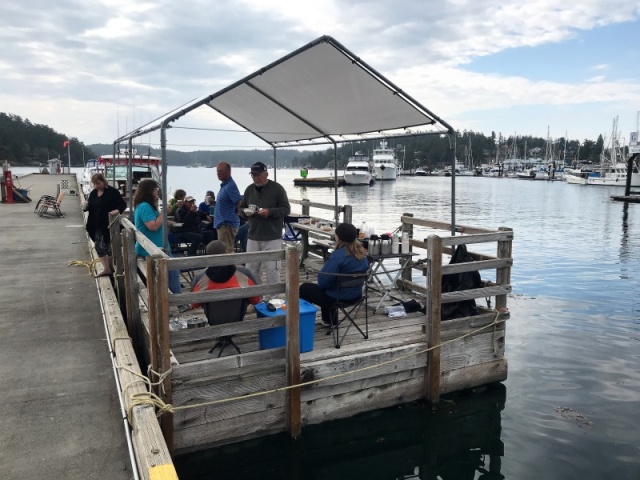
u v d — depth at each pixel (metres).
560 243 19.62
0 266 9.37
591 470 4.62
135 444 3.39
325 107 7.46
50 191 26.27
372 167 80.69
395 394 5.36
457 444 4.96
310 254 9.79
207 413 4.45
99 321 6.27
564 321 9.28
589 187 71.31
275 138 9.86
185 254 8.72
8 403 4.17
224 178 6.95
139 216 6.28
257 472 4.41
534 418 5.52
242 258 4.29
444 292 5.95
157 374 4.15
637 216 30.34
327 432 4.93
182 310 5.94
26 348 5.38
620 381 6.57
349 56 5.73
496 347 6.01
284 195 6.09
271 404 4.70
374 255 6.10
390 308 6.28
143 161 17.91
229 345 5.07
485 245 18.98
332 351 5.04
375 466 4.59
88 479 3.23
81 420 3.93
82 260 9.95
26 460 3.40
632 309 10.14
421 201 42.47
